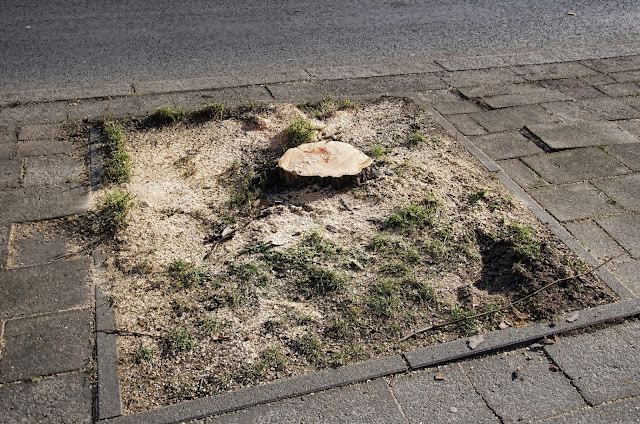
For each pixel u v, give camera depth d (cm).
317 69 673
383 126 546
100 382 285
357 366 296
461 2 950
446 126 550
